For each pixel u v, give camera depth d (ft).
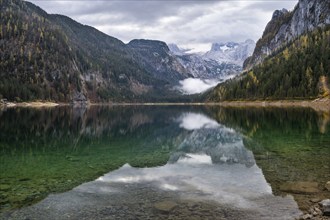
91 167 83.92
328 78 521.65
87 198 57.88
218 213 49.83
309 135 138.92
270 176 70.69
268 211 50.14
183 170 79.51
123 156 100.27
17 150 111.24
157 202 55.11
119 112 446.19
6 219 48.70
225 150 109.50
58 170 80.23
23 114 323.57
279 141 123.85
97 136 155.12
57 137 148.15
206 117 302.86
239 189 61.82
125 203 54.85
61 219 48.55
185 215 49.16
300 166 79.36
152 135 159.94
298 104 511.40
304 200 54.44
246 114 315.17
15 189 63.77
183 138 146.20
